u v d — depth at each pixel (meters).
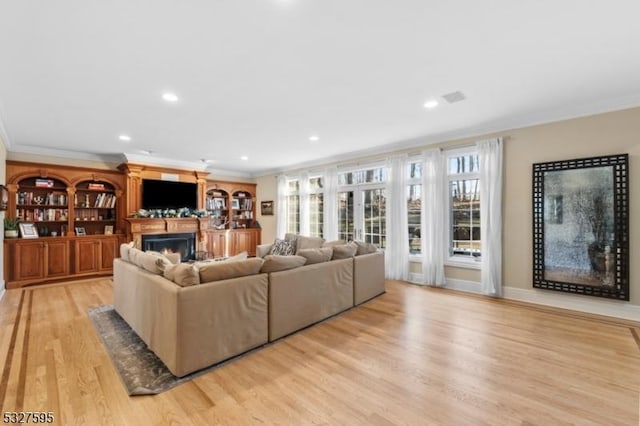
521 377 2.22
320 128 4.45
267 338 2.82
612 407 1.88
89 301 4.18
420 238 5.30
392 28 2.10
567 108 3.67
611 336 2.94
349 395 2.01
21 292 4.65
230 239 8.01
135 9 1.86
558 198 3.83
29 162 5.28
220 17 1.95
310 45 2.30
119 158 6.31
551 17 1.98
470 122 4.19
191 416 1.81
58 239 5.36
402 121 4.14
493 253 4.32
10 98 3.23
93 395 2.01
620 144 3.44
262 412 1.84
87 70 2.64
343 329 3.17
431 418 1.79
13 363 2.43
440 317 3.51
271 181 8.38
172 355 2.24
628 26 2.07
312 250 3.48
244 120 4.05
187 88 3.03
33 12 1.86
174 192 6.70
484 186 4.40
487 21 2.02
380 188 5.93
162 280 2.52
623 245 3.40
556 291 3.86
